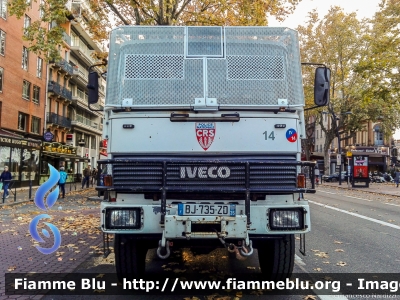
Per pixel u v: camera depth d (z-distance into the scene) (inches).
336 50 1755.7
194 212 184.2
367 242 345.7
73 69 1961.1
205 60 217.0
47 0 655.1
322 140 3127.5
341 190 1267.2
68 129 1946.4
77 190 1229.7
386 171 2380.7
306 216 185.6
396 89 855.7
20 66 1384.1
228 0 681.6
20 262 271.7
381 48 859.4
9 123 1314.0
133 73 214.1
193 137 199.5
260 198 192.2
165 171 188.1
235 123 201.0
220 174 189.8
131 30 223.3
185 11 745.6
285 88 213.2
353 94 1755.7
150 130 200.5
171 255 293.3
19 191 1142.3
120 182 192.4
